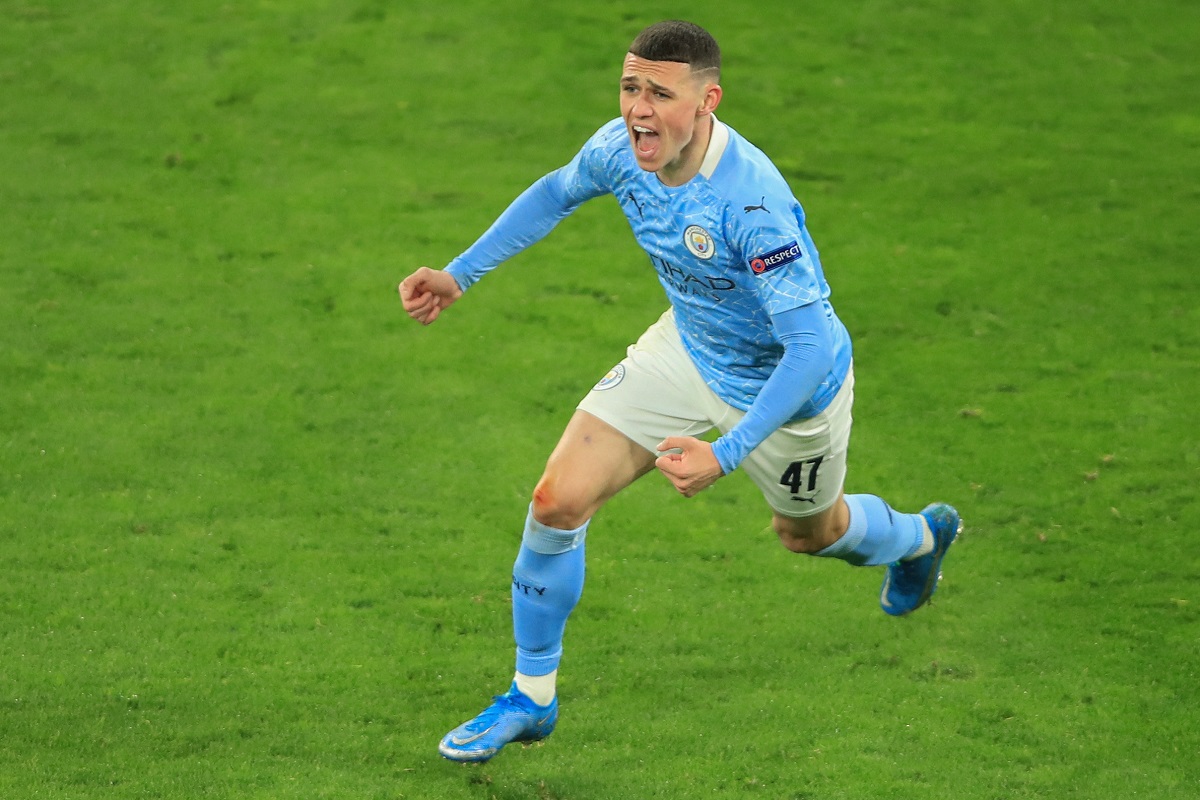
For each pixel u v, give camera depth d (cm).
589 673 1727
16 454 2161
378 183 3238
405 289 1540
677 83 1273
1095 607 1877
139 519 2016
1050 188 3294
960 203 3225
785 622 1852
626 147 1404
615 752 1562
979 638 1814
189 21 4016
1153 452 2267
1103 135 3575
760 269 1322
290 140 3428
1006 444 2300
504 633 1803
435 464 2211
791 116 3631
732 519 2119
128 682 1638
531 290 2819
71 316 2612
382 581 1903
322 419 2323
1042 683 1711
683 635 1816
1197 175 3362
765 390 1317
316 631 1781
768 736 1594
